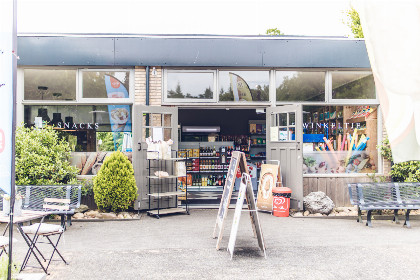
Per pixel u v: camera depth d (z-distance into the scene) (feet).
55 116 28.76
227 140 41.27
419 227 23.45
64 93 28.68
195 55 28.45
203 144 37.50
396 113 8.40
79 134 28.81
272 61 28.86
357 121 30.45
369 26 8.41
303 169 29.68
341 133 30.22
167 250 18.15
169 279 14.39
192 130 39.96
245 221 25.04
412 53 8.32
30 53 27.63
